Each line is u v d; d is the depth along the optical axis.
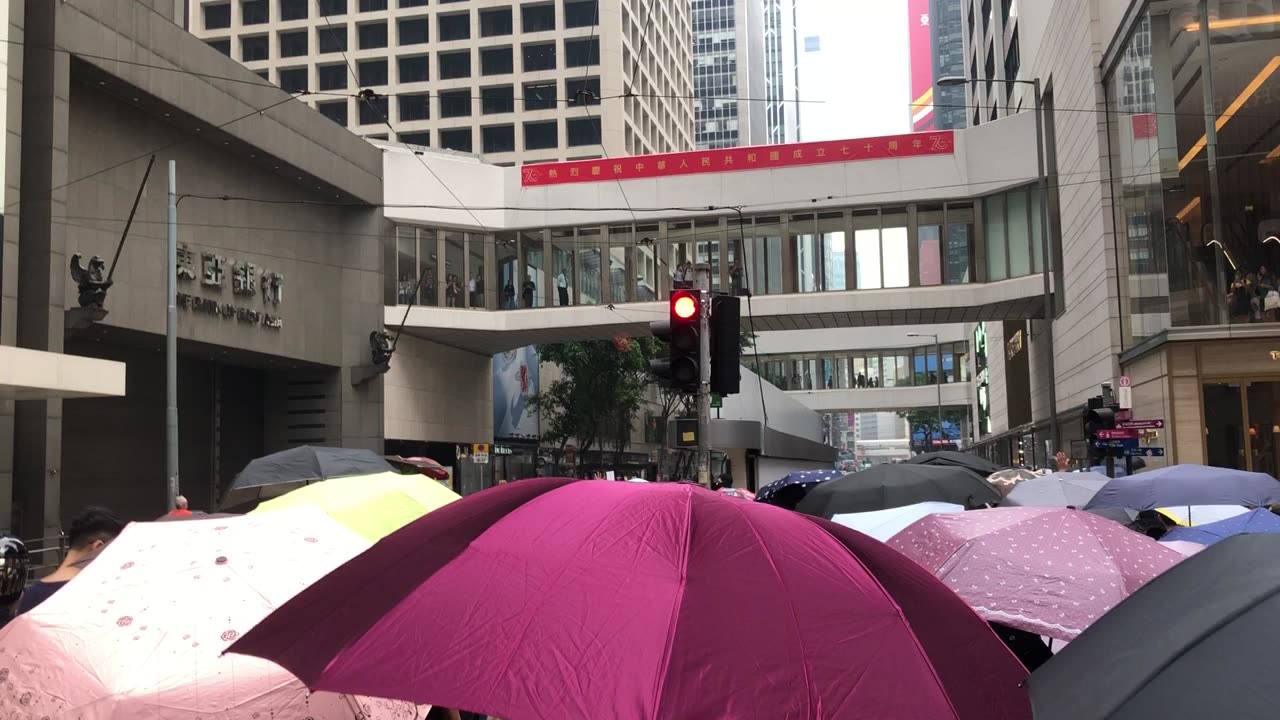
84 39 22.22
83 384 18.38
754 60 163.62
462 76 70.75
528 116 69.19
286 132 29.12
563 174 34.69
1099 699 2.09
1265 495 8.24
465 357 39.28
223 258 27.52
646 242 34.31
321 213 32.16
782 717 2.43
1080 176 27.58
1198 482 8.36
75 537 5.48
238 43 71.25
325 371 32.56
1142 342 22.67
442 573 2.84
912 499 9.94
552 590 2.68
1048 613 4.54
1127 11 23.19
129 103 24.47
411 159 34.09
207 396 30.72
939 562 5.12
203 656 3.38
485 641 2.59
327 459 10.29
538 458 49.50
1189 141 21.80
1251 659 1.95
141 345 26.42
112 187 24.00
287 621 2.88
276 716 3.39
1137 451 16.75
